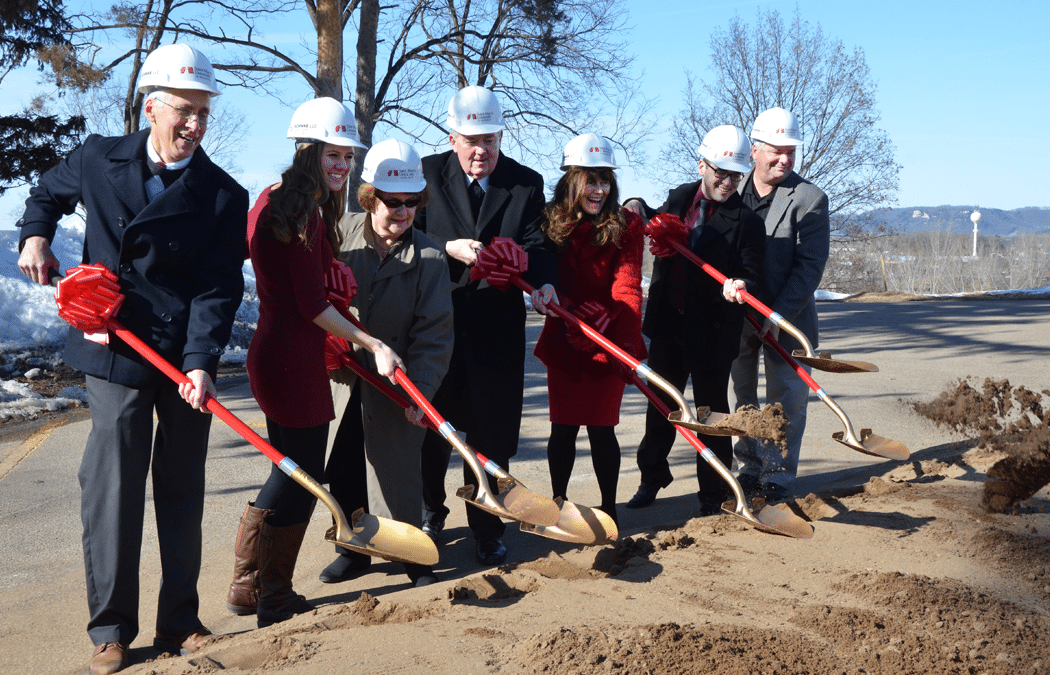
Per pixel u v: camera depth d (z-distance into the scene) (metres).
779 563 3.34
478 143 3.79
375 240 3.52
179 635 2.97
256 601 3.33
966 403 5.46
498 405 3.82
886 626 2.71
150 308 2.87
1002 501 3.95
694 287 4.26
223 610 3.39
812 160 31.98
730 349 4.25
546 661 2.43
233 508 4.79
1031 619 2.79
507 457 3.88
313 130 3.15
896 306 17.39
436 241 3.62
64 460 5.87
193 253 2.89
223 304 2.91
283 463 2.86
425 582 3.48
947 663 2.44
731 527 3.79
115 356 2.82
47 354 9.65
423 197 3.44
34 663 2.95
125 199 2.86
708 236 4.21
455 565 3.79
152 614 3.38
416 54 21.48
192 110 2.83
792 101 31.69
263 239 3.05
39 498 4.97
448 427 3.14
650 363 4.50
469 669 2.43
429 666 2.45
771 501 4.32
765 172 4.47
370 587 3.55
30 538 4.28
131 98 18.25
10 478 5.41
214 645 2.82
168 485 2.98
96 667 2.80
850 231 33.19
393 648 2.58
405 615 2.86
